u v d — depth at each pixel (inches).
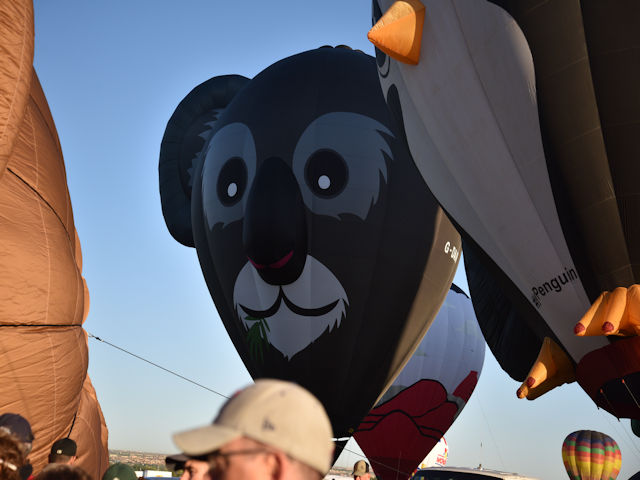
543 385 359.6
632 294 314.8
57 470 72.7
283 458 46.0
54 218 292.2
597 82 320.5
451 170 396.2
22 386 259.6
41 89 338.0
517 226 357.1
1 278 250.1
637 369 320.5
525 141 345.4
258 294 525.3
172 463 63.3
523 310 376.5
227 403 49.2
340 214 515.5
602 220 322.0
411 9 395.9
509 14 345.7
